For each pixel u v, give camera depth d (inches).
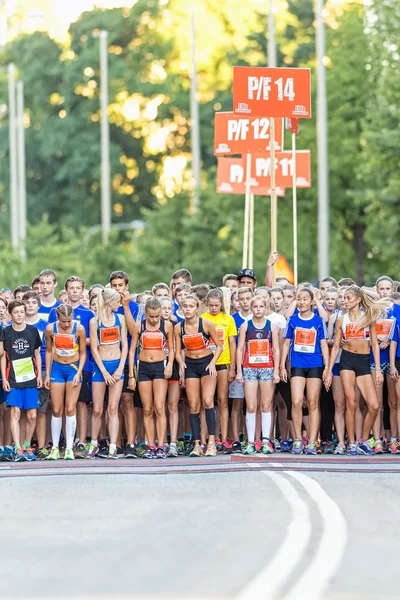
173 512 961.5
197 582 690.8
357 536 842.2
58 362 1450.5
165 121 5629.9
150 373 1445.6
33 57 5826.8
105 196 4539.9
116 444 1504.7
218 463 1354.6
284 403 1546.5
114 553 783.1
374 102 3563.0
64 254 3789.4
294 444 1478.8
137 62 5767.7
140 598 652.1
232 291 1606.8
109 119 5664.4
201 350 1454.2
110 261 3678.6
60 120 5649.6
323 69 3211.1
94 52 5634.8
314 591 665.0
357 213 4264.3
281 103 1761.8
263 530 864.9
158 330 1446.9
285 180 2047.2
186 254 3565.5
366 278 4008.4
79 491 1107.9
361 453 1478.8
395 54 3442.4
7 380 1450.5
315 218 4116.6
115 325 1453.0
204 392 1455.5
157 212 3624.5
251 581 690.2
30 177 5787.4
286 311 1550.2
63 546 810.8
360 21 4188.0
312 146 4156.0
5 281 3708.2
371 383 1461.6
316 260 4131.4
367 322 1453.0
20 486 1157.7
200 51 5654.5
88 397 1486.2
